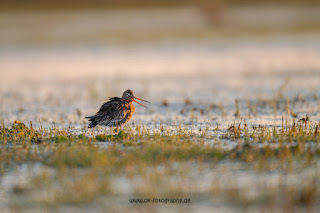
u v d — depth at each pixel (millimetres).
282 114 16906
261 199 8695
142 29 69875
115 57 43844
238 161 10977
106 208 8531
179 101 22734
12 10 94625
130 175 9945
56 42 55781
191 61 40188
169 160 10977
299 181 9531
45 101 23672
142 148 12109
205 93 24891
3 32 64688
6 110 21141
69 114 19812
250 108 19406
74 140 13539
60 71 35875
